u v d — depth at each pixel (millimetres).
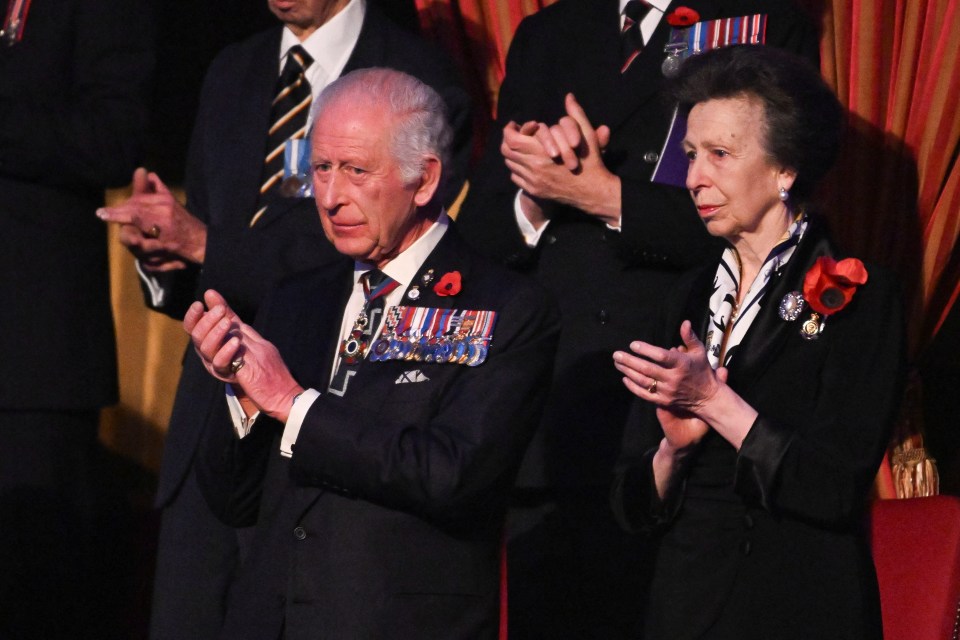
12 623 18844
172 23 24312
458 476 11672
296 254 16391
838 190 18266
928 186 17906
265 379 12023
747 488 12312
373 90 12477
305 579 11938
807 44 16000
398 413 12117
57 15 18422
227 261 16453
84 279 18609
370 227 12445
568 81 16438
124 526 23672
